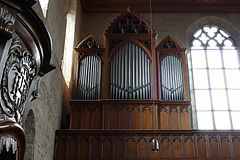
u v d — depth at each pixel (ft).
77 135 44.50
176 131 44.50
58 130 44.52
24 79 14.90
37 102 34.50
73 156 43.34
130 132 44.60
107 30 54.70
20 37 14.53
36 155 35.01
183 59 53.11
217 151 43.37
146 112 47.65
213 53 62.80
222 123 56.54
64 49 53.72
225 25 65.00
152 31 54.44
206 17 65.05
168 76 51.55
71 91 51.98
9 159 13.85
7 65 13.53
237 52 62.95
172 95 50.06
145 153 43.39
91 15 65.36
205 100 58.29
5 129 13.00
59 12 46.83
